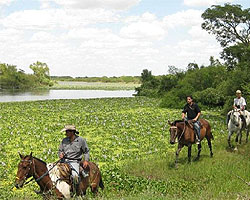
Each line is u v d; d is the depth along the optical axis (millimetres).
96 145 20812
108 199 9539
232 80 32406
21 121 30094
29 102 50812
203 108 41125
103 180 12680
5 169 15492
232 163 14672
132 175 13805
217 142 19828
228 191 11445
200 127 16016
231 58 40250
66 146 9469
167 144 21016
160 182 12500
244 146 18266
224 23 38969
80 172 9383
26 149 19750
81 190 9422
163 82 60312
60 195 8992
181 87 45656
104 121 29578
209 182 12531
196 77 46750
